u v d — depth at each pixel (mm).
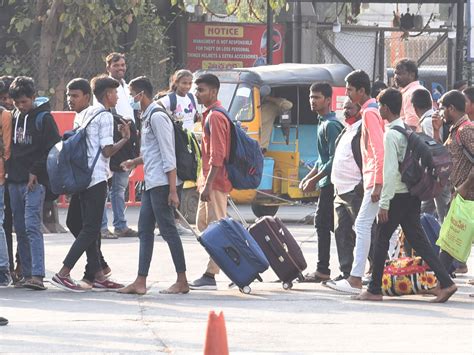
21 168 18469
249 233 18406
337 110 30984
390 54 50375
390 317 16375
